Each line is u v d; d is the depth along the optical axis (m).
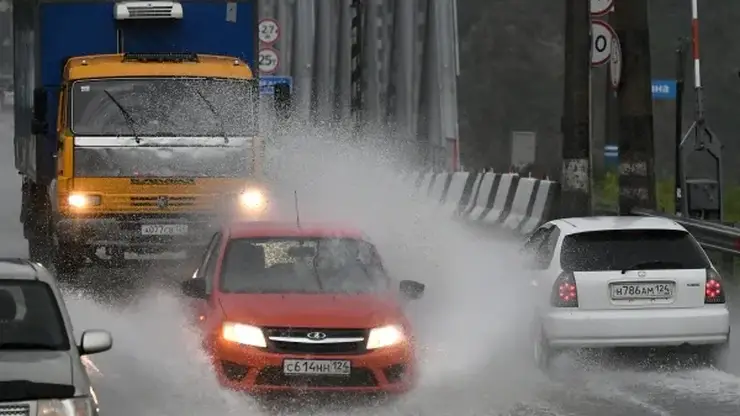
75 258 48.97
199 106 49.81
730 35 151.88
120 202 49.12
